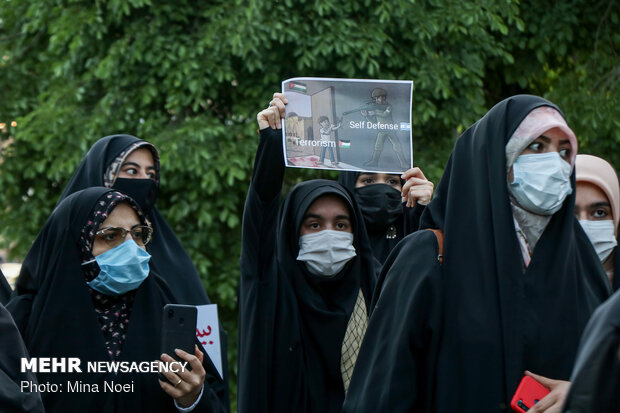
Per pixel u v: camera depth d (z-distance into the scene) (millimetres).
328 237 4039
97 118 7512
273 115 3961
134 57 7234
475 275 2799
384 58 7336
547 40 7941
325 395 3955
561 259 2852
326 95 3980
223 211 7332
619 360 1902
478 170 2900
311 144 3955
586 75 8109
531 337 2729
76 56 7809
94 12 7500
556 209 2875
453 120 7508
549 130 2879
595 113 7754
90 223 3426
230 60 7328
